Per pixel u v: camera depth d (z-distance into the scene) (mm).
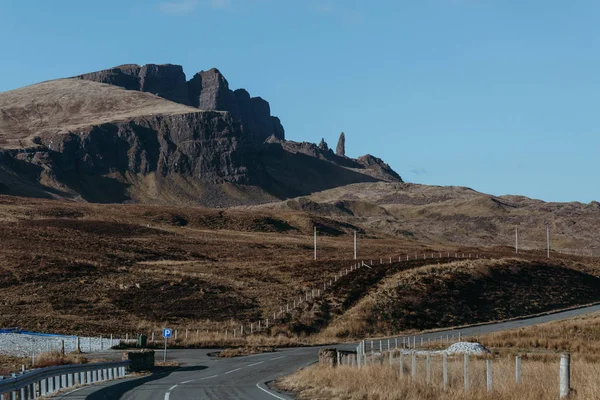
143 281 96250
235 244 164375
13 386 24328
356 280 99000
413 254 146750
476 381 28188
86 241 134500
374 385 28000
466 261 115438
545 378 27891
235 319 83062
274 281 103438
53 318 75625
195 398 28047
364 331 81188
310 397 28906
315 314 85625
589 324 72875
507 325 85125
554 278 116062
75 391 30609
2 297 84875
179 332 75562
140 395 29250
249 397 28516
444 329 83812
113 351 59906
